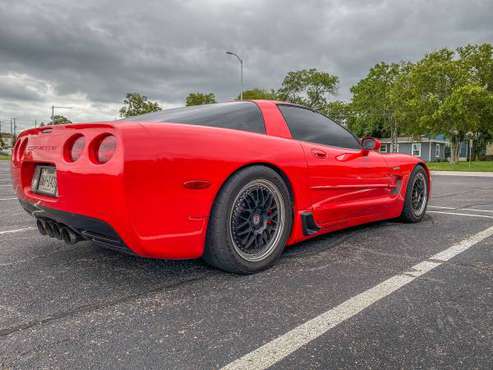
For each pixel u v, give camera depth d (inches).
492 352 53.9
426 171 153.2
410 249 107.5
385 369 50.0
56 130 81.6
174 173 71.7
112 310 67.9
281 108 107.7
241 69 1048.2
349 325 62.0
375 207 126.0
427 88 1067.9
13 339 57.7
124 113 1530.5
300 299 72.5
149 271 88.8
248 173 83.7
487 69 1138.0
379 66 1456.7
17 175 96.6
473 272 87.4
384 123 1529.3
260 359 52.3
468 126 985.5
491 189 307.1
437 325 61.9
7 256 101.0
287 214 93.8
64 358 52.6
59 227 84.6
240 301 71.7
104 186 67.8
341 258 98.7
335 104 1956.2
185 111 101.3
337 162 109.7
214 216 80.2
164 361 51.9
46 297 73.5
